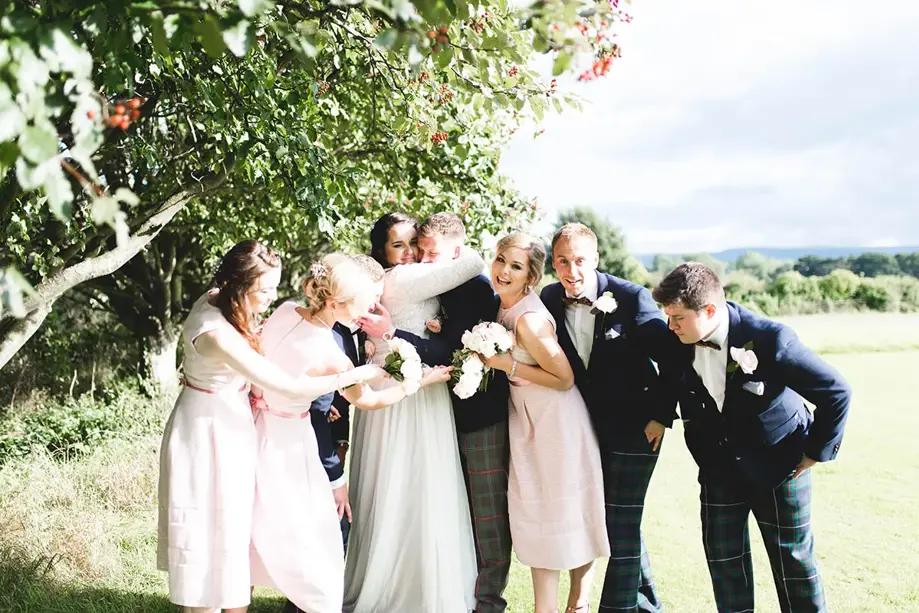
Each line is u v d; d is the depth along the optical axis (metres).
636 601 2.93
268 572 2.55
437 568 2.93
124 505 4.82
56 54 1.38
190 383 2.51
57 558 3.72
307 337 2.63
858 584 3.77
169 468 2.44
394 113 4.70
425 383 2.85
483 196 6.81
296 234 8.84
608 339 2.90
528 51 2.63
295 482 2.60
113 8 1.56
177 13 1.58
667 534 4.68
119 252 4.07
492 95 2.70
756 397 2.57
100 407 8.26
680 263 2.64
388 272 3.07
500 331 2.82
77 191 3.95
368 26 2.96
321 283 2.61
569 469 2.88
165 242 9.53
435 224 3.05
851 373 13.69
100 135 1.40
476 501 3.05
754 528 5.07
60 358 10.15
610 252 45.88
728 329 2.61
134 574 3.70
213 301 2.53
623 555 2.91
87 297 11.19
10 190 3.48
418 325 3.06
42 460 5.52
